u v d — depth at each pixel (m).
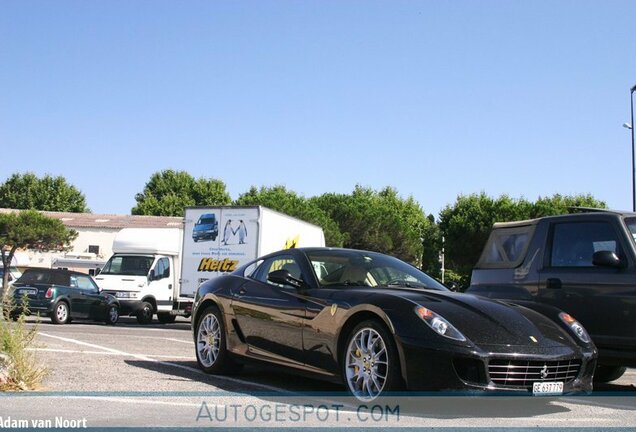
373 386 5.55
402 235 55.00
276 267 7.14
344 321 5.84
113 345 10.22
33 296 17.69
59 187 70.31
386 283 6.65
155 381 6.71
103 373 7.09
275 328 6.63
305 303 6.35
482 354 5.12
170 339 12.23
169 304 21.48
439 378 5.13
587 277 6.78
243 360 7.05
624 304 6.43
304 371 6.28
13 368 6.12
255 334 6.89
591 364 5.74
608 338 6.53
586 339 5.87
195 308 7.77
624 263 6.57
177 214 70.69
